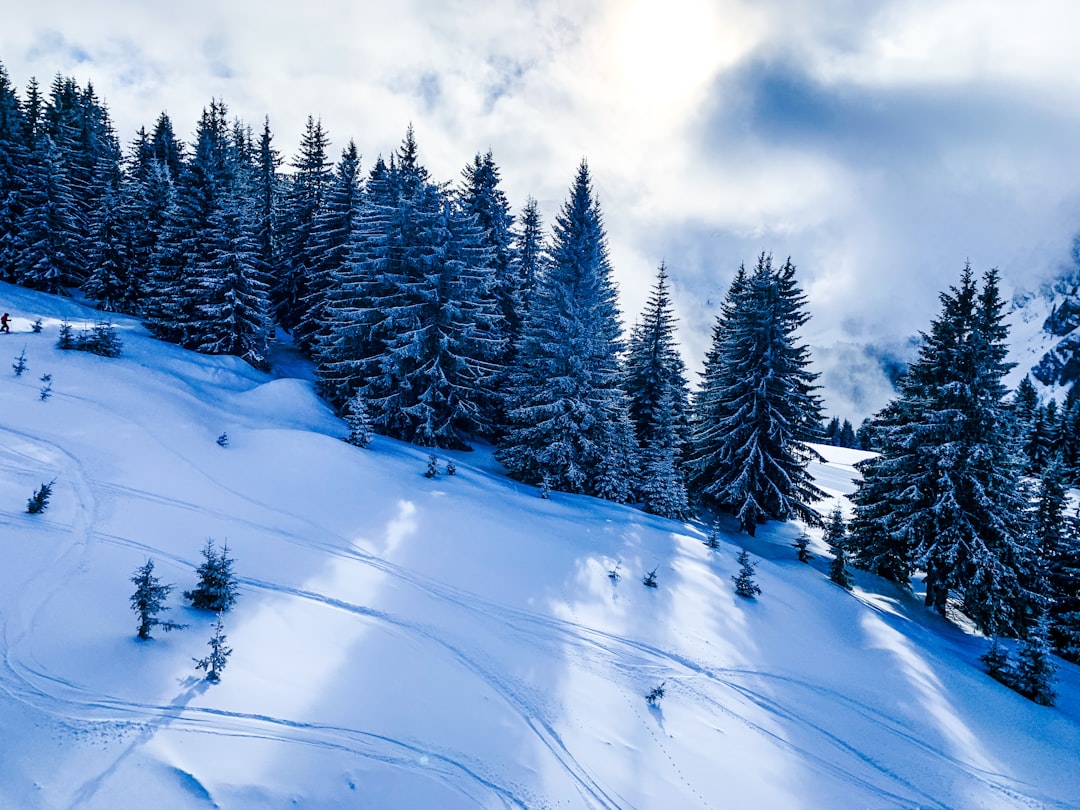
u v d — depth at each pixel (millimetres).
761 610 15805
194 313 30734
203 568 9953
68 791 5879
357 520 15461
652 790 8523
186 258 31766
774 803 9000
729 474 26422
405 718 8602
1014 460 19453
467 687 9812
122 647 8352
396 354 25516
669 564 17234
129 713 7152
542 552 16078
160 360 25922
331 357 30203
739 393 26906
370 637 10500
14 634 8109
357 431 22281
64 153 44656
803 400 26516
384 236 27609
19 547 10375
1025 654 15359
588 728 9562
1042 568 21031
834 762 10453
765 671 12906
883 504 21734
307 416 25875
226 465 17062
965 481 19766
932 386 20969
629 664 11867
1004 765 11453
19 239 35094
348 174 35906
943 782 10570
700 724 10539
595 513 21000
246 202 39656
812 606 17078
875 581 22797
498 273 34969
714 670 12422
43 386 18734
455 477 21500
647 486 23922
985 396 19719
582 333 24016
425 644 10766
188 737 7020
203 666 8266
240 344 30969
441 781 7566
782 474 25438
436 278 26172
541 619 12711
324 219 36094
